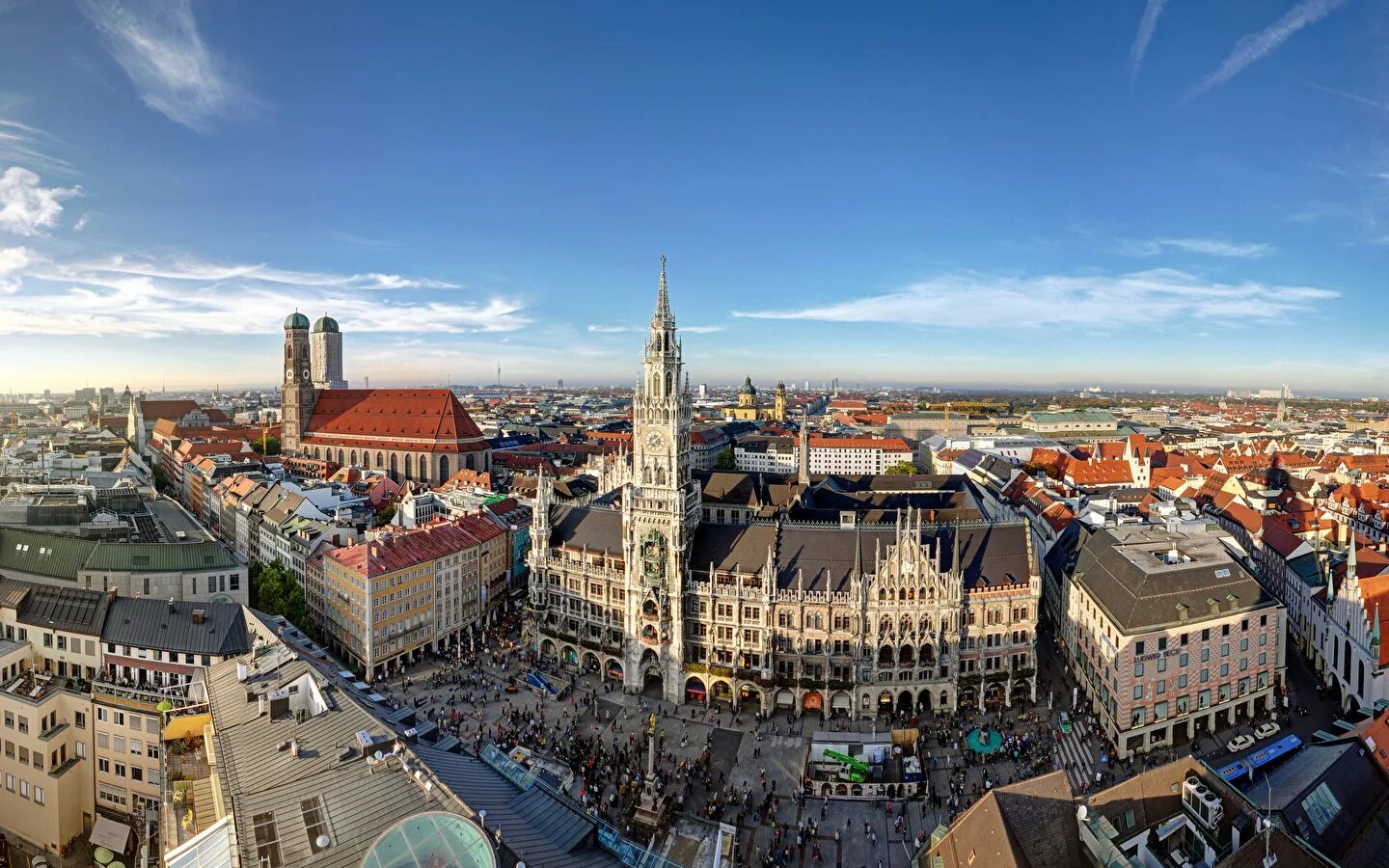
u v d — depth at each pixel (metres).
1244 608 123.12
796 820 99.31
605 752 114.69
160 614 108.62
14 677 108.31
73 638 108.62
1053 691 136.50
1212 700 122.06
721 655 132.62
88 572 125.19
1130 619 116.12
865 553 133.62
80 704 103.06
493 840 54.03
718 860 84.19
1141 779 78.75
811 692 128.38
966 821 69.88
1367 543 171.75
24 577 127.62
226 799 61.44
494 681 141.50
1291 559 162.38
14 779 103.38
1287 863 65.62
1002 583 131.50
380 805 58.34
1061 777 71.88
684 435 138.12
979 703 128.75
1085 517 194.38
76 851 101.50
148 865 89.38
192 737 83.25
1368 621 123.25
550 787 70.50
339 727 69.81
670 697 133.25
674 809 100.75
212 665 91.56
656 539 132.50
